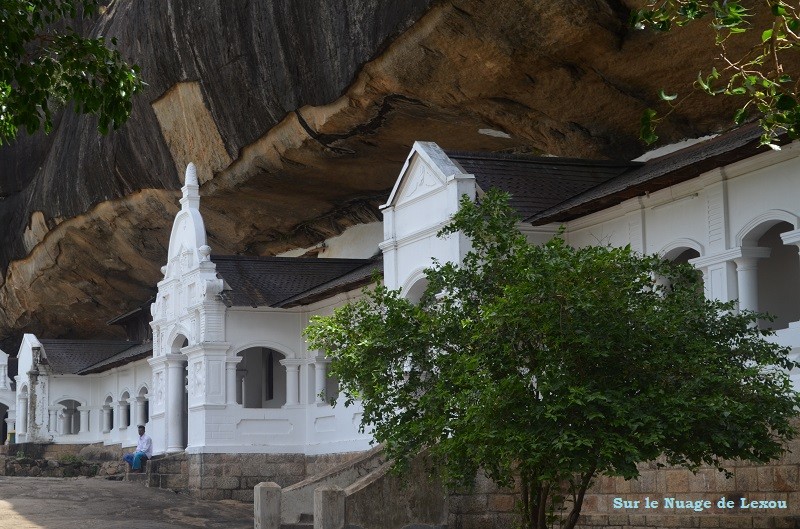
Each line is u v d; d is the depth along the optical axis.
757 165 18.33
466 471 15.21
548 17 21.45
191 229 32.34
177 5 30.69
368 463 21.62
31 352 46.28
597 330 13.37
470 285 15.41
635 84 22.73
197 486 29.58
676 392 13.21
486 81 23.80
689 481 17.42
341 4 25.30
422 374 15.97
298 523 20.80
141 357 39.75
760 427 13.50
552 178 23.31
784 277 20.89
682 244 19.77
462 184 21.61
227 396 30.33
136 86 16.16
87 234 42.88
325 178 32.34
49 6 15.82
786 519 15.42
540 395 13.80
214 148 32.44
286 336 31.34
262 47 28.34
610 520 18.05
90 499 27.83
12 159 48.41
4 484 30.69
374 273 16.73
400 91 25.50
